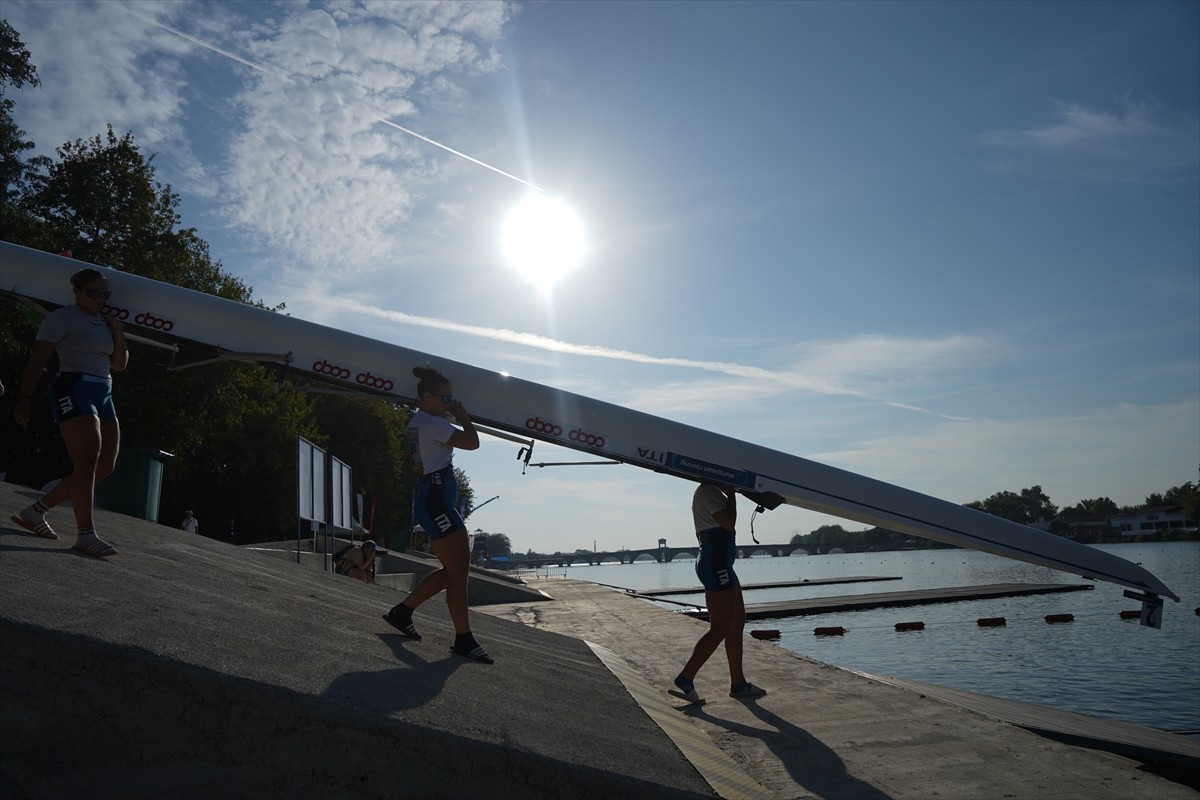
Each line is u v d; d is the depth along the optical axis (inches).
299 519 543.8
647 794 144.0
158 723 128.3
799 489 361.7
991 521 390.6
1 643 125.6
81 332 211.0
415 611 287.9
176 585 195.2
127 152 1263.5
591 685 238.1
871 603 1600.6
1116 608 1533.0
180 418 1274.6
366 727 135.0
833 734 245.6
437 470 217.5
